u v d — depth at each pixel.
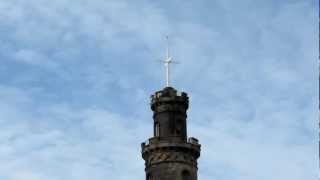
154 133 142.62
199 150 141.75
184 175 137.75
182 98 143.62
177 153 138.25
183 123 142.25
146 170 140.12
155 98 144.00
